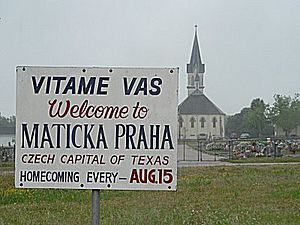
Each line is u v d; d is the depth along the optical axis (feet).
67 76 16.08
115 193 55.47
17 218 38.40
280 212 41.57
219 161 138.00
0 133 220.02
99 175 16.05
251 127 366.22
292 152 170.50
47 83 16.10
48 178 16.10
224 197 53.36
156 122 15.98
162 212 40.73
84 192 56.65
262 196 54.24
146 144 15.98
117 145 16.02
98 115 16.06
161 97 15.98
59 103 16.10
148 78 15.99
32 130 16.12
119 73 16.03
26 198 52.80
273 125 359.05
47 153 16.11
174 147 15.94
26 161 16.12
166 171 15.98
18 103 16.12
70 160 16.08
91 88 16.06
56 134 16.11
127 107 16.02
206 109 382.83
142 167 15.98
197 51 416.87
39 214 40.52
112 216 37.88
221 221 35.99
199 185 67.51
